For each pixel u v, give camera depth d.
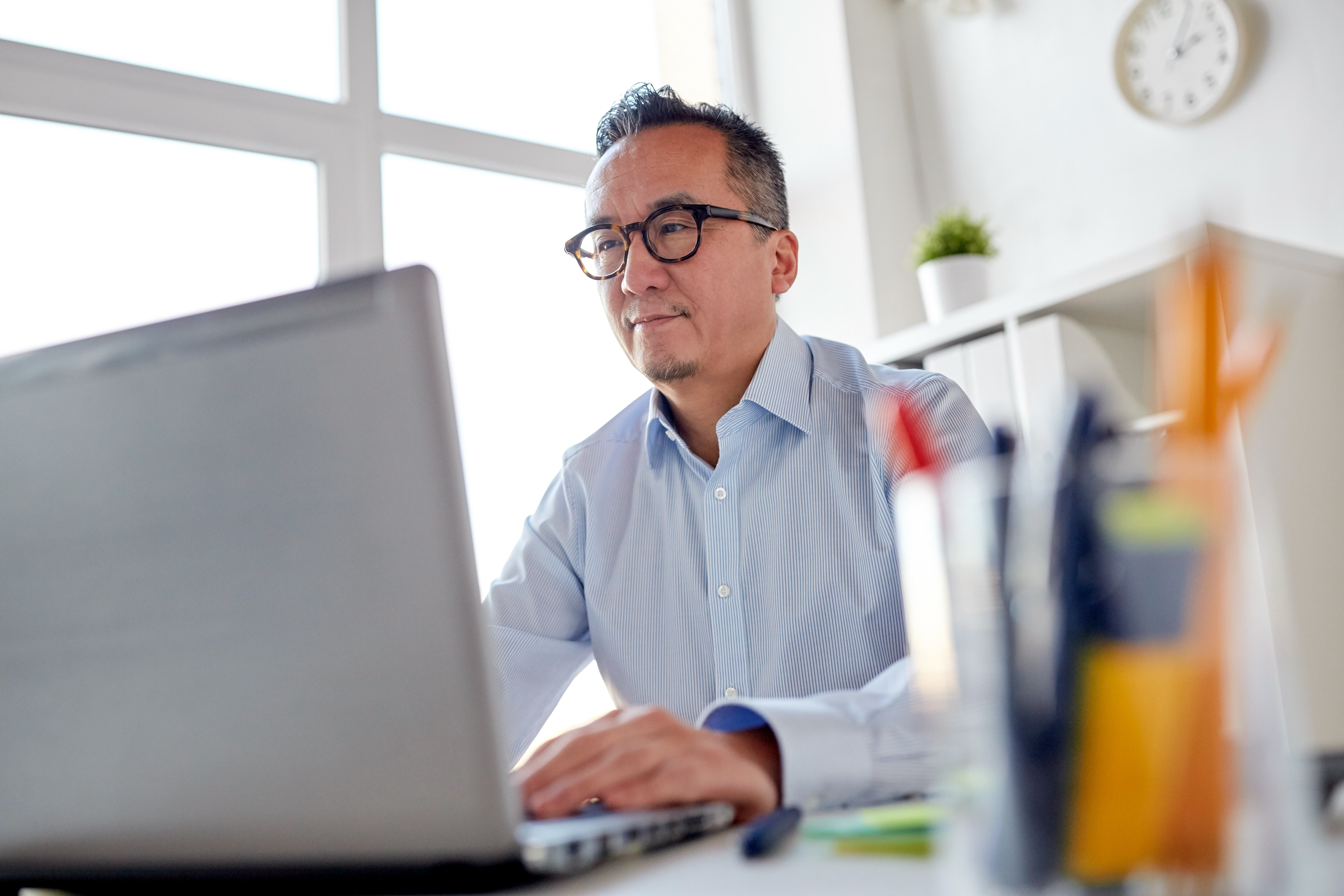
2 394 0.54
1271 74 2.31
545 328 2.85
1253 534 0.33
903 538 0.38
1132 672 0.32
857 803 0.69
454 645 0.46
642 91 1.51
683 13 3.31
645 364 1.41
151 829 0.51
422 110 2.77
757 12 3.34
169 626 0.51
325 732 0.48
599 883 0.49
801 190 3.15
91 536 0.52
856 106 3.03
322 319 0.48
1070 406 0.34
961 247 2.62
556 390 2.83
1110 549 0.33
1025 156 2.83
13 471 0.54
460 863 0.46
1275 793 0.33
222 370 0.50
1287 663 0.33
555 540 1.48
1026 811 0.33
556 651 1.43
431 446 0.46
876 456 1.34
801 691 1.31
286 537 0.48
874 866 0.48
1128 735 0.32
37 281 2.22
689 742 0.65
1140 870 0.32
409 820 0.47
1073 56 2.72
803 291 3.12
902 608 1.31
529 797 0.63
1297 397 1.87
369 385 0.47
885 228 3.02
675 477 1.45
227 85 2.45
